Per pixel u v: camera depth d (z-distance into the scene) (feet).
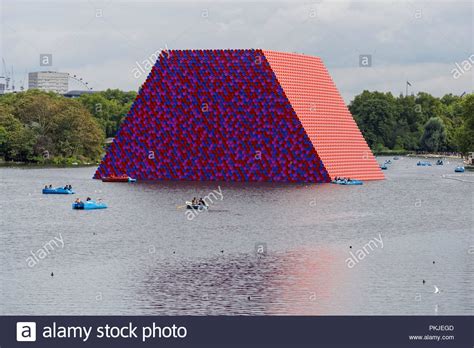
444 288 287.48
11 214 511.81
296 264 329.72
